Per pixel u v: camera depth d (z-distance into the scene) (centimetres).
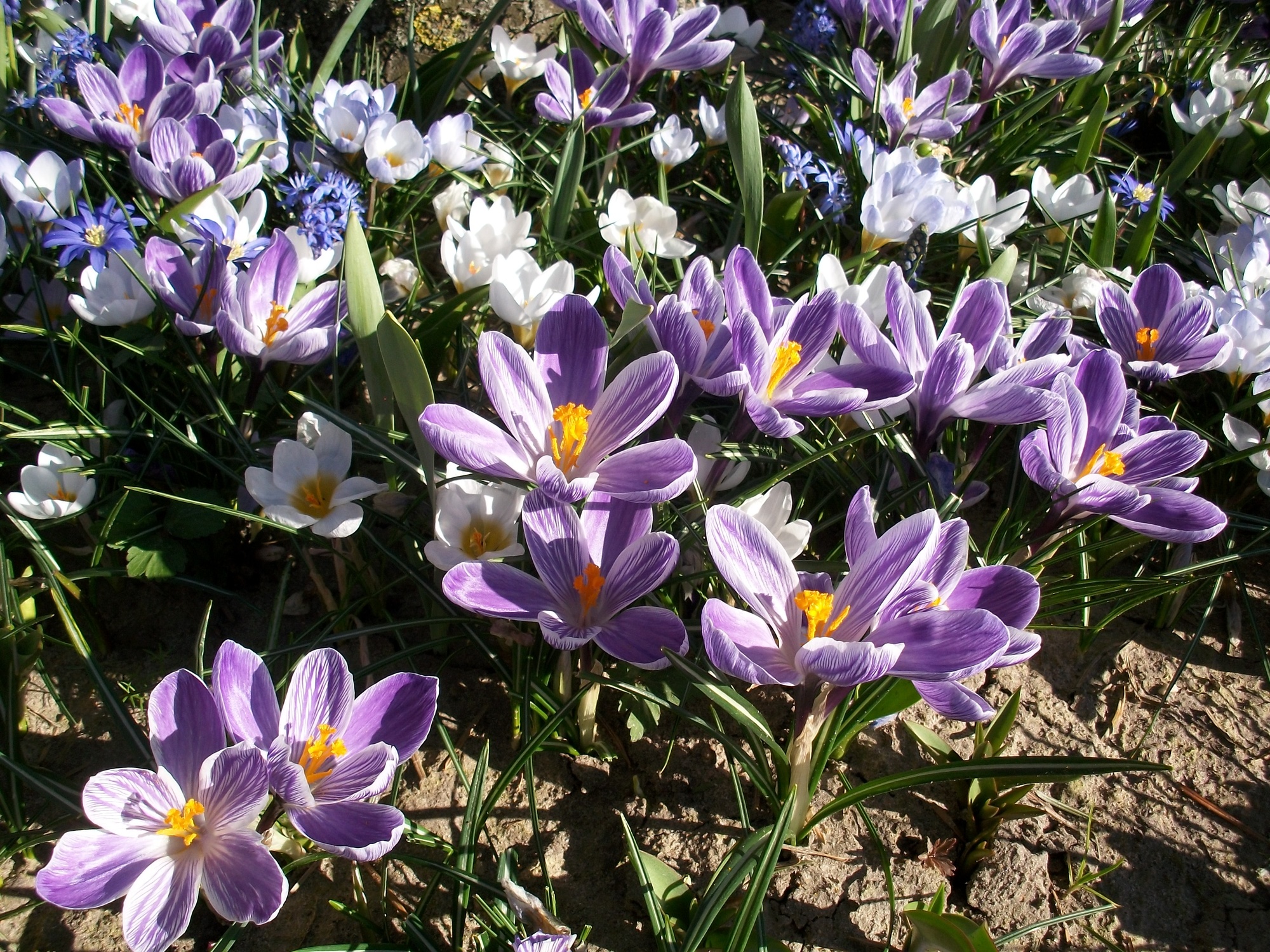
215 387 48
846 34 81
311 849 42
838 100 71
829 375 46
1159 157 78
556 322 42
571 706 42
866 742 49
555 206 59
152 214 55
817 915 44
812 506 54
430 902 42
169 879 36
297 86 68
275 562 51
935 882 45
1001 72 70
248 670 38
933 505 47
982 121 77
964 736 49
